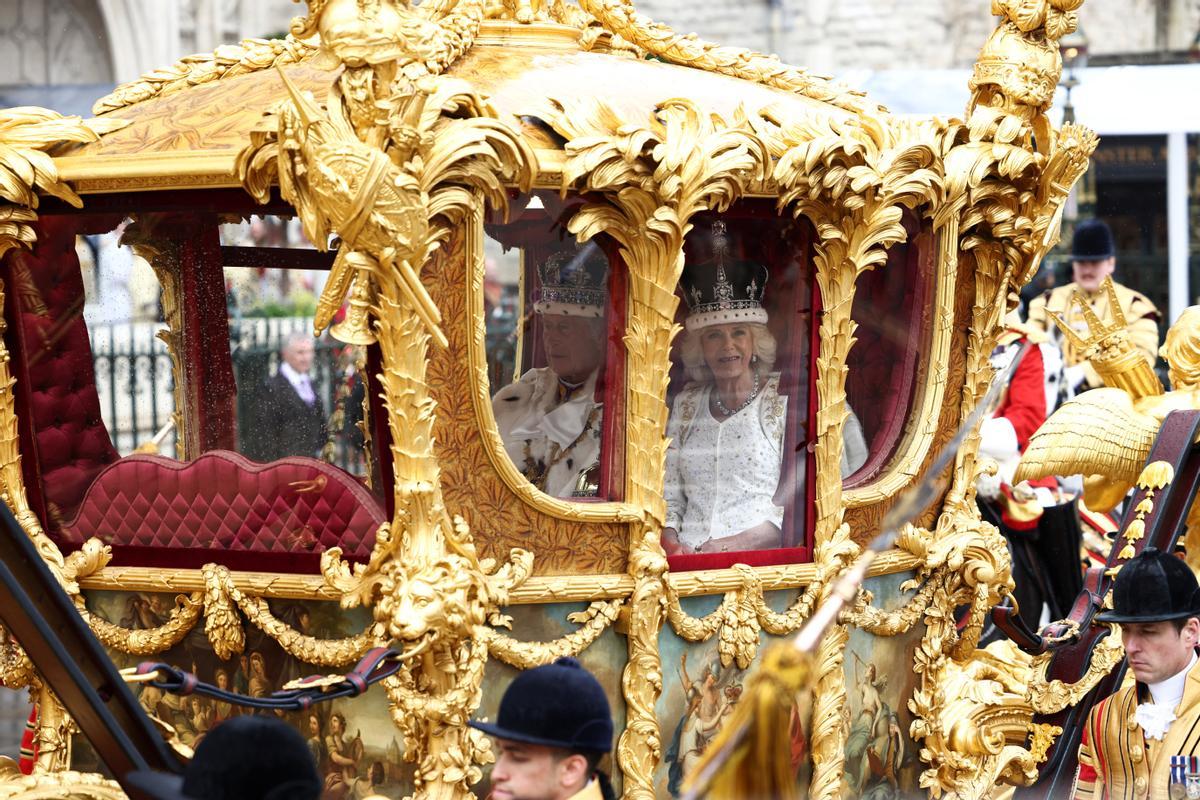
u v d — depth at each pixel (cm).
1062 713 1366
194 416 1245
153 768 1026
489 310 1460
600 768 1116
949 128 1242
